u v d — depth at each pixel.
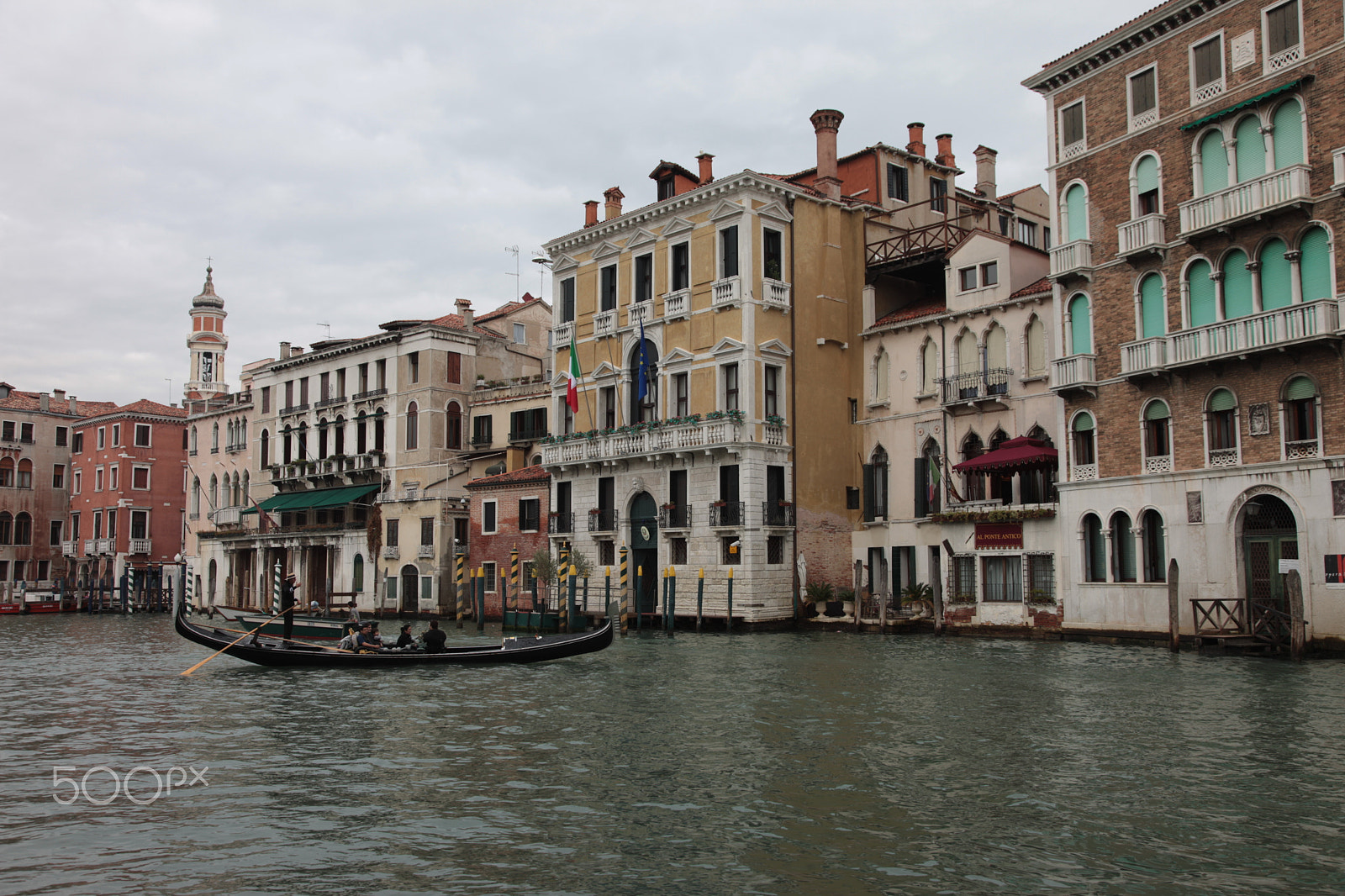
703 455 34.78
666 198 39.06
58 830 10.16
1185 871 8.78
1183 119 24.92
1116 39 26.12
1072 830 9.89
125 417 69.62
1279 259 22.94
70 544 73.56
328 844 9.67
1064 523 27.39
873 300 36.38
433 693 19.55
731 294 34.12
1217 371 23.84
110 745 14.59
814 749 13.66
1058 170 28.09
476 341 50.09
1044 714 15.92
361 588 49.09
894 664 22.78
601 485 38.44
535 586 37.34
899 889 8.43
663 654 25.94
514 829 10.12
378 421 51.03
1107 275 26.61
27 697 19.89
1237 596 23.38
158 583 65.19
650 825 10.22
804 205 35.50
